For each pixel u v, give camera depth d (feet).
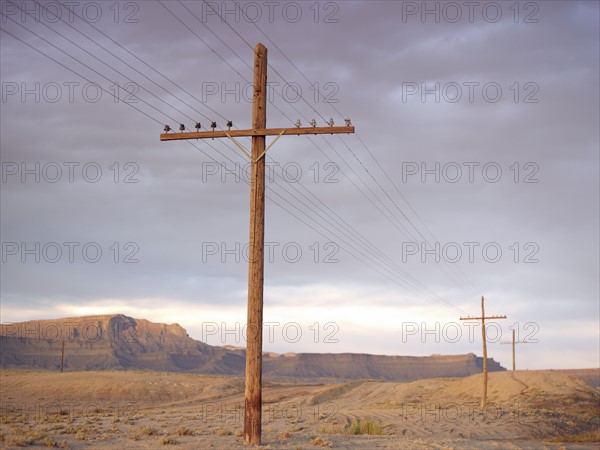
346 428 144.77
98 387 352.28
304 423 154.61
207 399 347.36
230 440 90.22
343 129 80.48
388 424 163.63
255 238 80.23
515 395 281.54
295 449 82.89
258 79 83.51
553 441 153.69
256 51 83.76
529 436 164.25
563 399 269.23
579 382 300.20
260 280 80.12
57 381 370.32
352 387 375.66
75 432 99.09
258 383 80.59
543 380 302.45
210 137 82.94
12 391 340.18
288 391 402.52
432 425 167.02
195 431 105.50
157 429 111.86
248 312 80.53
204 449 80.07
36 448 76.79
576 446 137.59
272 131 81.51
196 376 510.58
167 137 83.97
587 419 215.10
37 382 365.81
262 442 87.97
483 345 211.20
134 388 359.66
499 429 167.22
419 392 329.11
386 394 339.57
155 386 370.94
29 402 301.43
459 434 153.58
